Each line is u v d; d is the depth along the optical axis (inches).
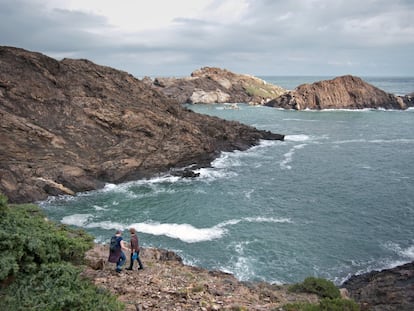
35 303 392.8
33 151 1830.7
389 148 2888.8
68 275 450.0
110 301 441.7
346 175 2128.4
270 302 588.4
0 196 528.4
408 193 1795.0
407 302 762.2
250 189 1866.4
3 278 402.6
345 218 1488.7
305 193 1806.1
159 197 1733.5
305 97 5684.1
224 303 511.2
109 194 1769.2
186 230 1360.7
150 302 474.9
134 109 2331.4
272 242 1270.9
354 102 5664.4
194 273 746.2
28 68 2183.8
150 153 2122.3
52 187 1700.3
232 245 1246.9
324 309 522.0
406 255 1185.4
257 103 6471.5
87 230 1355.8
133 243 646.5
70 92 2265.0
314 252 1205.1
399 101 5585.6
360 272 1084.5
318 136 3440.0
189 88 6633.9
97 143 2082.9
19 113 1984.5
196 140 2338.8
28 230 517.0
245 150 2760.8
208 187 1892.2
